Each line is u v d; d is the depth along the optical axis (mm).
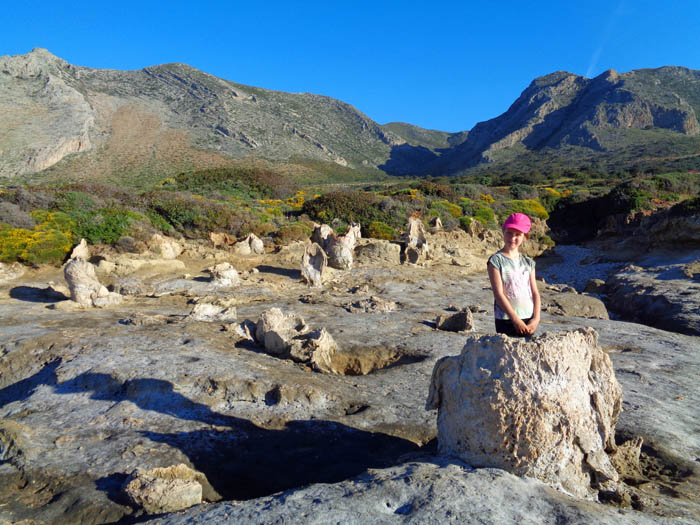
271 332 8359
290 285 16000
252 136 120875
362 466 4430
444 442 4055
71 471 4410
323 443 5027
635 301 15594
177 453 4738
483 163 130625
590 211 41969
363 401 6160
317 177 102188
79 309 12078
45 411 5953
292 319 9594
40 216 20078
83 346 8156
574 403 3658
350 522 2840
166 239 20500
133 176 83812
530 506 3025
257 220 26484
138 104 126125
